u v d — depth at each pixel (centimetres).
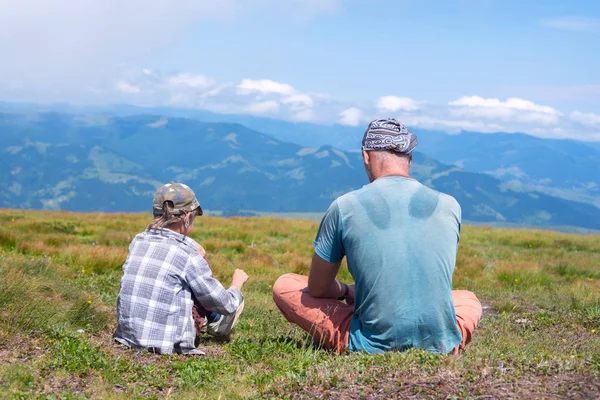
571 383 312
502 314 912
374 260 385
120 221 2527
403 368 342
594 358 359
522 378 325
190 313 493
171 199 495
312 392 330
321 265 412
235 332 636
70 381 387
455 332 396
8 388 355
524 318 872
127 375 410
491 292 1230
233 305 510
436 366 343
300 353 461
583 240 2580
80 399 347
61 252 1367
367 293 394
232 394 367
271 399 337
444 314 386
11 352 438
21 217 2609
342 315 429
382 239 385
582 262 1786
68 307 619
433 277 383
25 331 497
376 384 326
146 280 481
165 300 481
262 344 527
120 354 464
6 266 815
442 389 309
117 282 983
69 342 465
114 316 651
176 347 486
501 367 343
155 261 484
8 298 562
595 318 820
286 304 447
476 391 302
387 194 395
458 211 404
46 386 368
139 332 479
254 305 841
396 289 382
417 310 381
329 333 430
